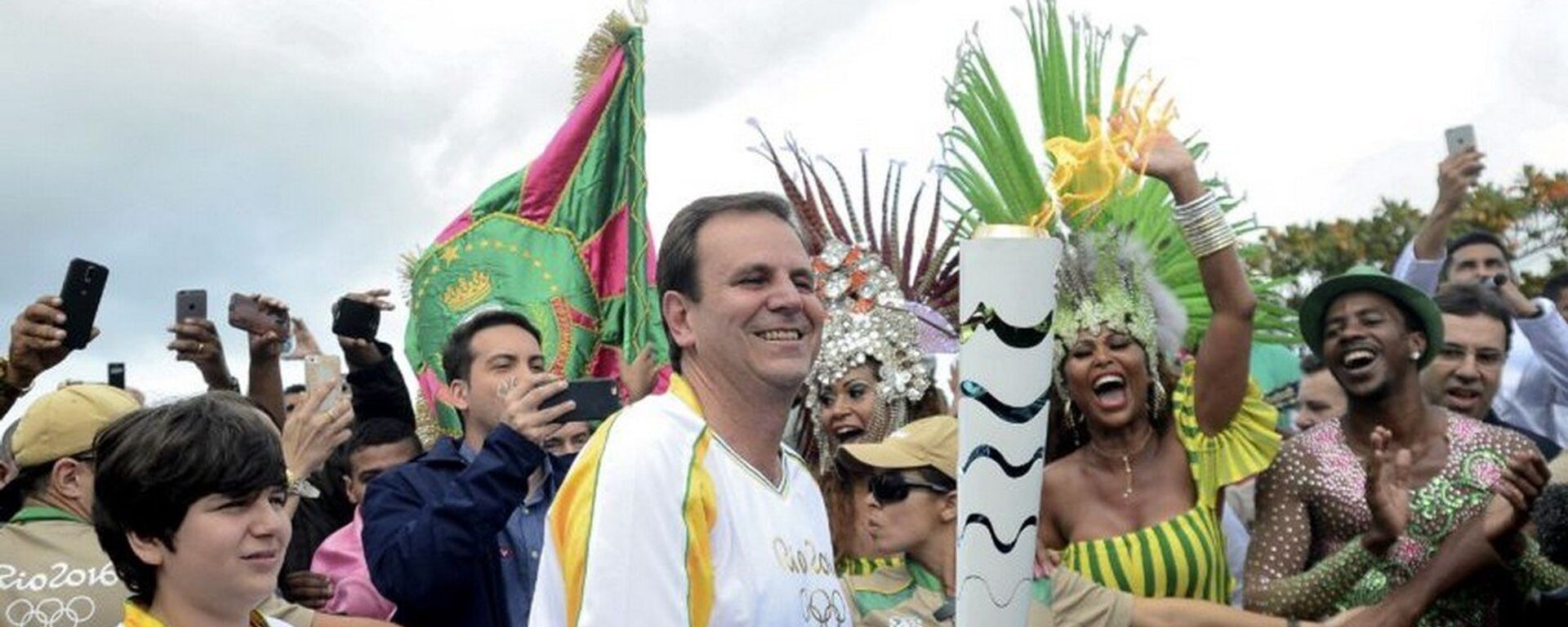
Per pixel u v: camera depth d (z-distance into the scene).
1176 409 4.95
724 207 3.18
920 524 4.40
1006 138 5.52
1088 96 5.46
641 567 2.92
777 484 3.21
